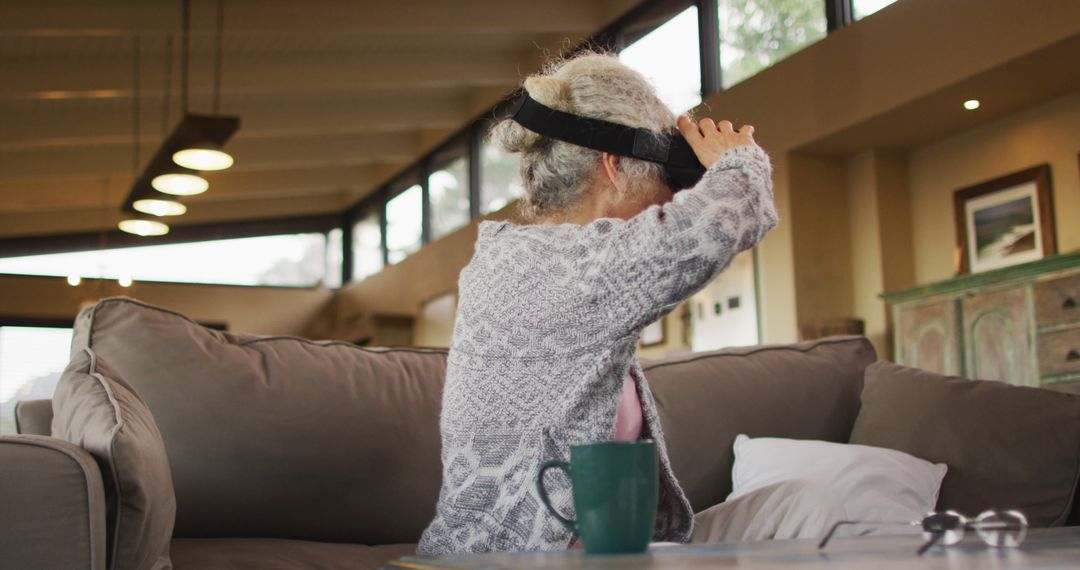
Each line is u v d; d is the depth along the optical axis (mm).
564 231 1215
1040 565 666
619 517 817
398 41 8336
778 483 1385
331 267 13211
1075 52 4777
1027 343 4898
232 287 12656
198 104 8859
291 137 10391
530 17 7746
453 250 10195
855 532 1653
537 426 1151
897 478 1823
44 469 1117
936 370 5391
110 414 1242
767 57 6578
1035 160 5531
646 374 2080
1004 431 1887
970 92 5316
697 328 7156
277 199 12680
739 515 1362
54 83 7535
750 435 2059
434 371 1949
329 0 7164
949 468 1896
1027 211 5512
